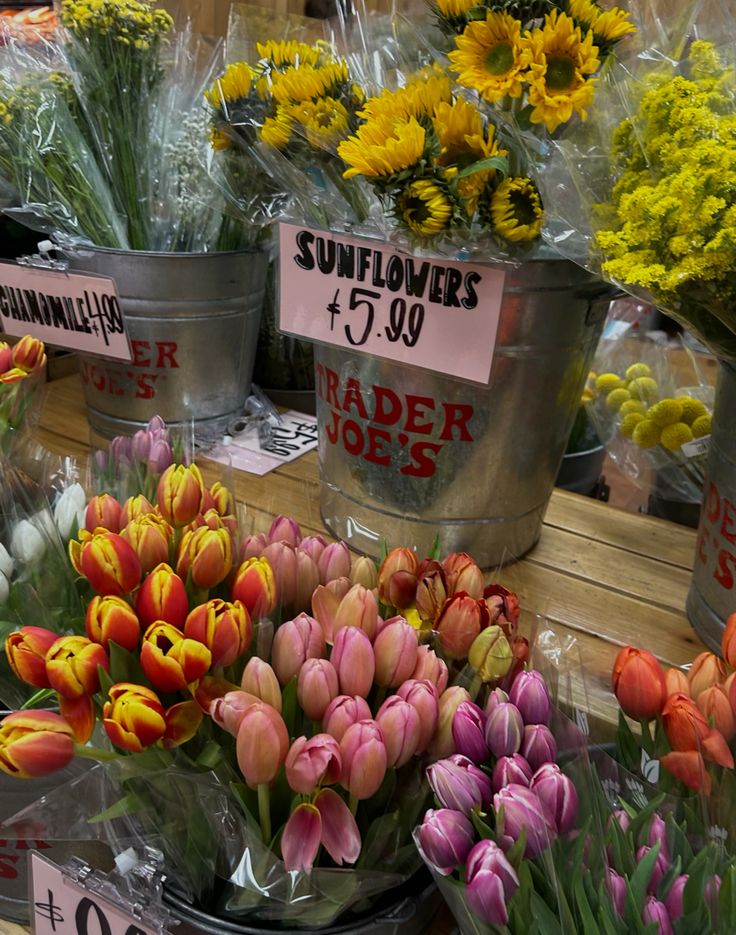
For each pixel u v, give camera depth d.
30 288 1.08
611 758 0.57
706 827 0.51
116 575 0.54
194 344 1.06
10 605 0.66
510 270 0.71
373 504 0.86
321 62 0.85
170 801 0.57
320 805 0.50
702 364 1.34
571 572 0.89
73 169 1.05
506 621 0.57
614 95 0.68
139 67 1.05
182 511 0.62
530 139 0.70
